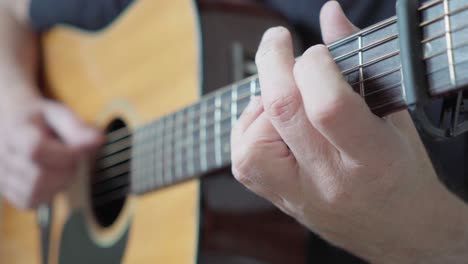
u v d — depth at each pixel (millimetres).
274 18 903
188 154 827
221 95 767
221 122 771
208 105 786
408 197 674
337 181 657
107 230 1000
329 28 680
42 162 1048
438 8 588
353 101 607
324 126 616
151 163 899
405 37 597
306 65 624
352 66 641
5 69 1142
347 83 615
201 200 854
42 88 1175
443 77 583
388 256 729
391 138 626
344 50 647
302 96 624
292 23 909
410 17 598
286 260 852
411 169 652
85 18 1076
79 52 1096
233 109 752
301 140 647
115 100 1021
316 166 658
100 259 1004
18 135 1062
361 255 739
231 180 848
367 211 679
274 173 677
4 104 1100
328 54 625
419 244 712
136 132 930
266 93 645
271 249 849
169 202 897
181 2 917
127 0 1017
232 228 850
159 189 900
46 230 1111
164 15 942
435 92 588
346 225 698
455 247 721
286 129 646
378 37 632
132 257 949
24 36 1180
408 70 594
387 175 646
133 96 988
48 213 1106
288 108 638
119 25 1024
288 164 673
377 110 632
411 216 688
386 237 706
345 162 644
